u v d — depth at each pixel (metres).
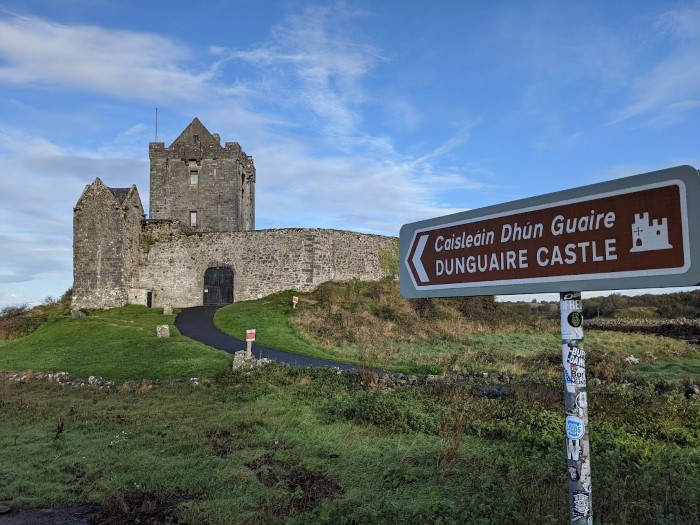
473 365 22.62
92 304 38.84
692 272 2.63
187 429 12.16
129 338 27.16
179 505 7.85
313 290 41.47
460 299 40.50
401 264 4.66
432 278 4.28
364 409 13.40
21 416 13.98
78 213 39.56
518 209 3.57
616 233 3.00
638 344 29.92
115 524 7.41
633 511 5.89
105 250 39.38
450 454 9.09
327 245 42.72
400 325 33.94
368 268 45.16
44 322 35.31
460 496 7.28
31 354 25.11
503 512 6.01
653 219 2.82
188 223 50.69
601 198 3.08
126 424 12.91
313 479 8.86
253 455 10.20
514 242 3.58
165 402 15.45
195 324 33.09
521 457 8.80
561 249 3.28
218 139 53.69
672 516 5.79
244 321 32.97
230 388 16.98
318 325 31.95
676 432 10.52
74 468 9.79
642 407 12.92
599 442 9.16
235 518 7.23
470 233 3.93
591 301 54.88
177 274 43.03
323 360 23.72
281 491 8.17
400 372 21.39
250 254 42.59
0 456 10.49
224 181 50.91
